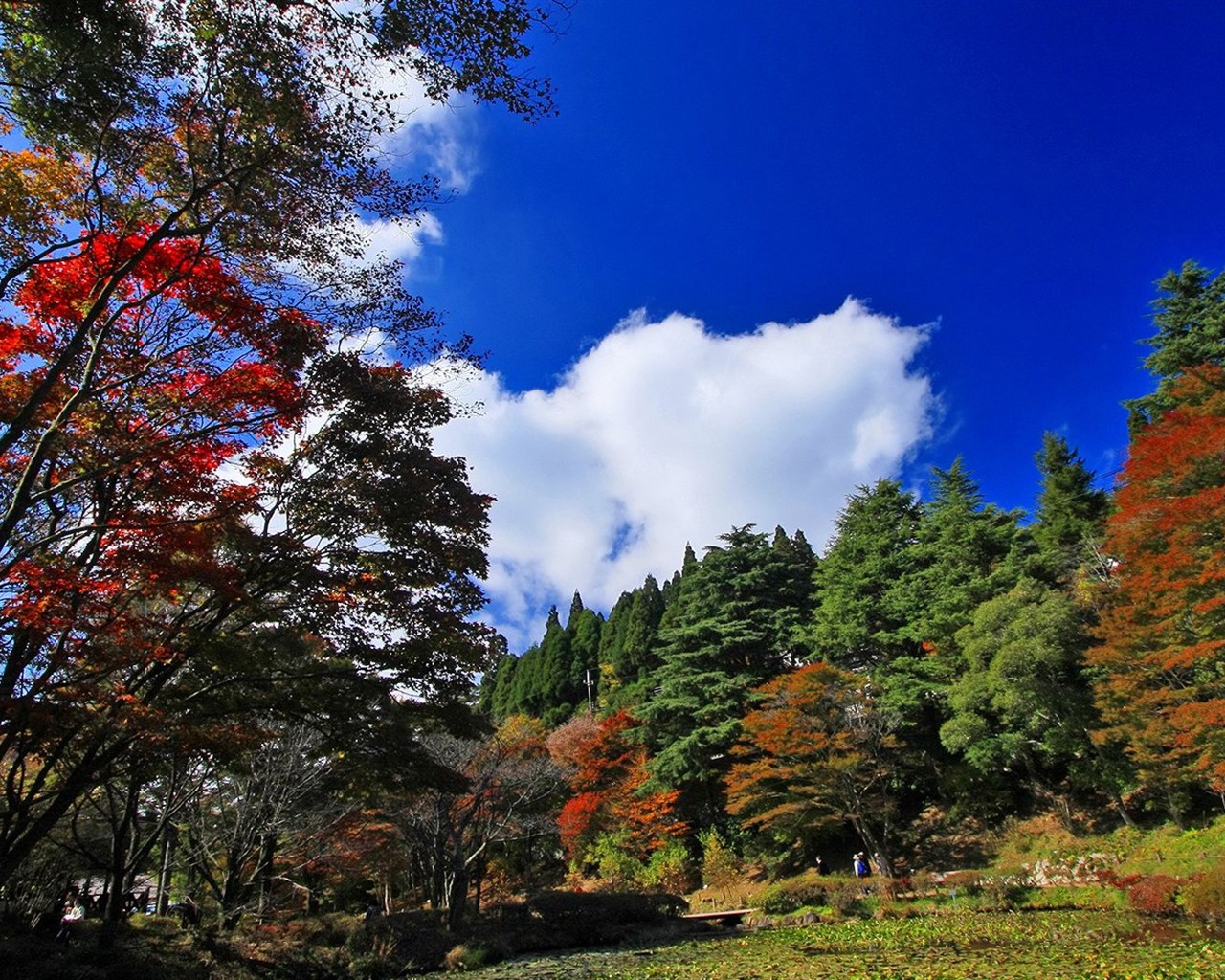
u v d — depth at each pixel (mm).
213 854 19469
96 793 15234
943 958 12648
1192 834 18672
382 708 14148
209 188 8133
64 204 8727
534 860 35438
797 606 37719
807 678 26688
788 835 27906
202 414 10000
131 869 14836
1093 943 12953
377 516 11047
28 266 8102
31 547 8391
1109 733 20047
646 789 32469
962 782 27000
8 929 13141
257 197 8578
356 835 21625
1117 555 20016
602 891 26734
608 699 50594
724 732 31172
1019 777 27766
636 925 22547
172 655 9836
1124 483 19453
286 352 10016
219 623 11062
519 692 61125
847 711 25656
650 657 53625
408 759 14094
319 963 15273
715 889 30141
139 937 14375
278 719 12586
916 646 32438
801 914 22109
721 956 15633
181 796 15406
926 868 25703
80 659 8797
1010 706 22969
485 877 32156
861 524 37594
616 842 31938
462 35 6883
